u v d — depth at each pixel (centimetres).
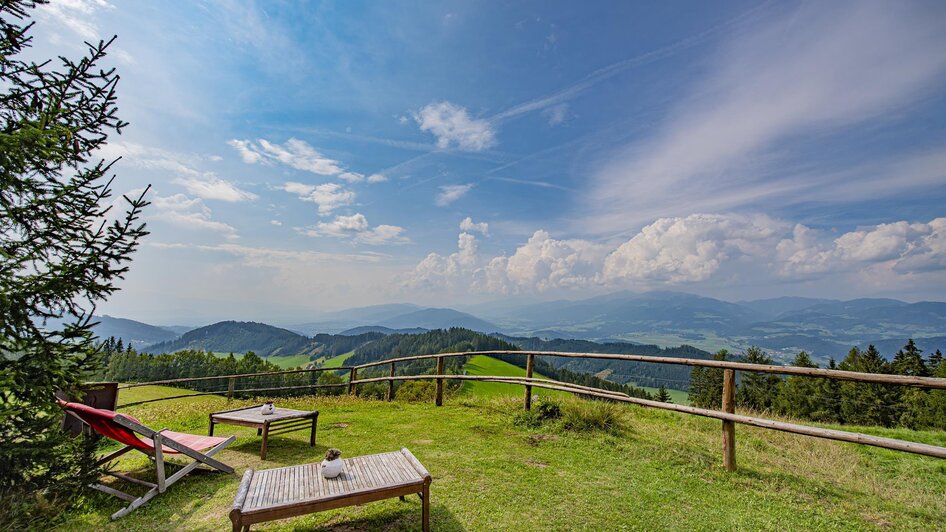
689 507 393
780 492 427
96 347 371
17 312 325
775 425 429
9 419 332
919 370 3145
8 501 335
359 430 673
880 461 545
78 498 390
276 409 624
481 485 439
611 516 375
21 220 348
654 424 703
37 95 370
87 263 354
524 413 713
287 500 314
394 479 354
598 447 564
